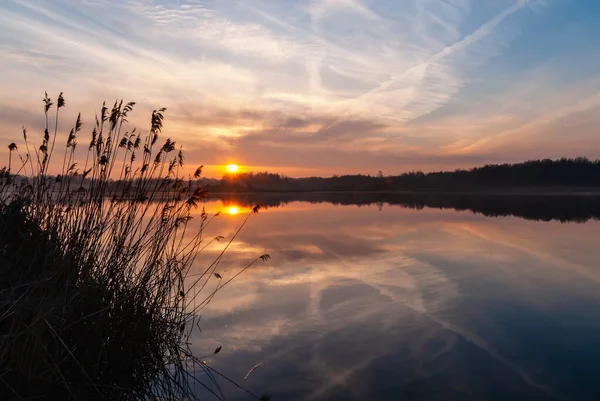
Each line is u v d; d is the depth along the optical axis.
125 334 4.47
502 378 5.00
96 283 4.40
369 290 8.62
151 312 4.75
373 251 13.05
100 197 4.81
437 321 6.84
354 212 29.36
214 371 5.07
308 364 5.30
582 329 6.49
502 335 6.29
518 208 33.47
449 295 8.29
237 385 4.77
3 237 4.63
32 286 3.92
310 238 15.82
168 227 5.20
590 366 5.29
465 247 13.87
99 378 4.11
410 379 4.96
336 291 8.55
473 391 4.70
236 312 7.20
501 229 18.78
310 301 7.87
